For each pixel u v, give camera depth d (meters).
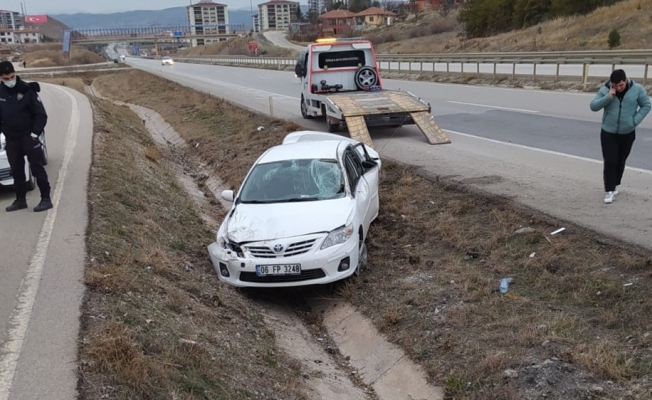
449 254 6.95
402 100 14.28
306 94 17.44
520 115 15.48
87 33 166.62
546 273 5.88
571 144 11.41
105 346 4.16
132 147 14.41
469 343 5.02
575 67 25.17
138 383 3.87
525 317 5.18
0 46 131.62
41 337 4.46
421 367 5.01
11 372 3.99
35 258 6.15
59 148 12.80
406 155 11.72
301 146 8.15
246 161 13.40
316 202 6.89
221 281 6.70
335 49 16.94
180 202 10.35
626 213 7.00
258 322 5.94
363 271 7.01
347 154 7.91
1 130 7.67
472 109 17.36
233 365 4.66
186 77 44.69
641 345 4.49
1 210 8.10
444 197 8.70
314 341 5.99
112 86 49.25
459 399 4.44
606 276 5.53
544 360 4.50
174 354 4.35
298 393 4.64
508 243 6.79
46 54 100.81
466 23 53.94
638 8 33.34
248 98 25.53
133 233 7.32
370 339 5.73
